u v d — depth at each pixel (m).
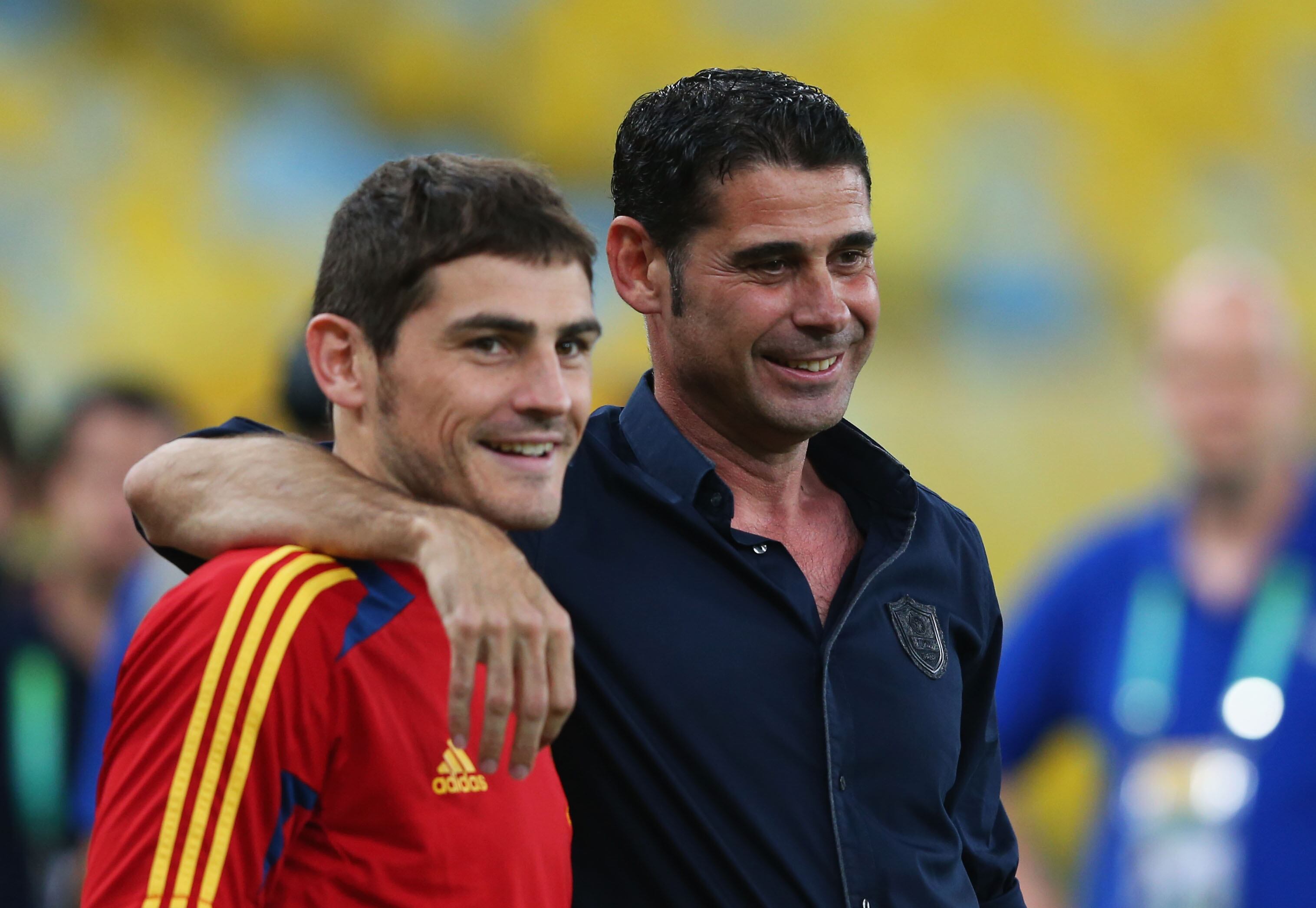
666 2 32.56
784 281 8.15
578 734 7.94
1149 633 14.68
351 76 32.44
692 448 8.37
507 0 32.56
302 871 6.52
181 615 6.57
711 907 7.77
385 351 6.96
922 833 8.36
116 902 6.21
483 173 6.99
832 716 8.11
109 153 30.36
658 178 8.34
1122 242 33.88
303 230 31.02
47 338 28.56
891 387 32.47
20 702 15.18
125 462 16.19
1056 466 32.28
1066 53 34.06
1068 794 22.81
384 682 6.67
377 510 6.69
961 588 9.05
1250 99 34.88
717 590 8.18
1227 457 14.38
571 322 6.96
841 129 8.20
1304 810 13.68
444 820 6.72
